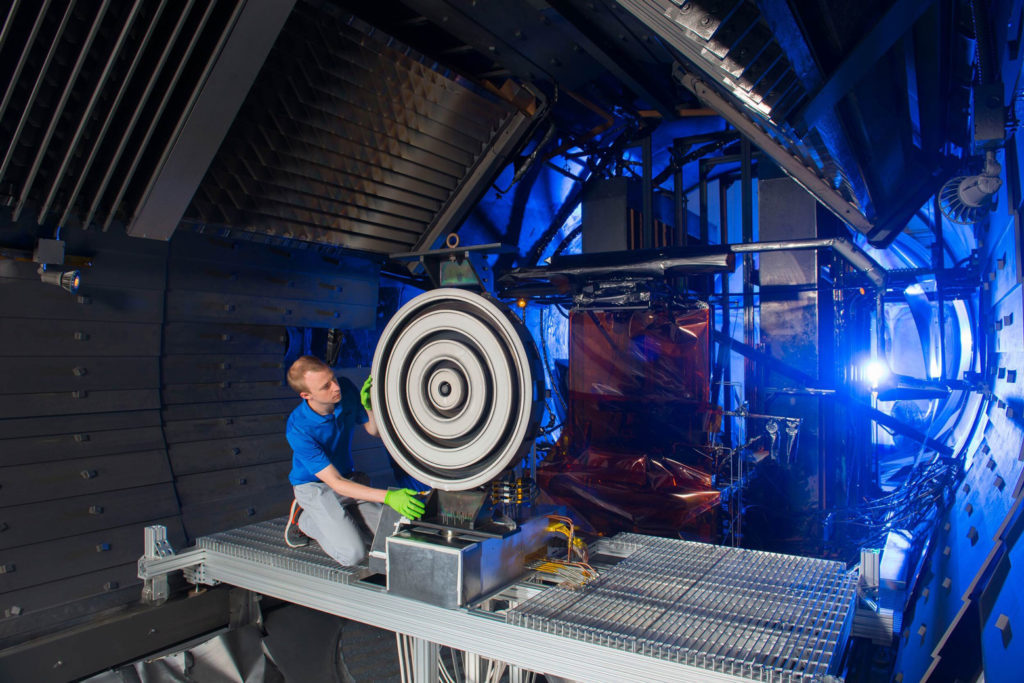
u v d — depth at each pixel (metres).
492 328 2.60
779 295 6.05
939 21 2.70
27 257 3.45
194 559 3.36
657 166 8.11
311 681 3.46
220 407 4.52
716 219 9.22
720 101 3.31
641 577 2.79
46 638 3.14
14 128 3.07
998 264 3.63
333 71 4.05
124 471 3.91
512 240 7.02
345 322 5.32
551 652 2.26
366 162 4.68
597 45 4.71
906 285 5.69
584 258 5.92
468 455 2.61
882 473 8.94
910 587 4.09
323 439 3.12
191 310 4.27
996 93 2.82
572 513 4.45
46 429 3.60
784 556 3.09
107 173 3.35
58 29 2.82
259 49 3.13
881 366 5.96
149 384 4.09
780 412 5.98
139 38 2.99
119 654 3.33
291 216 4.54
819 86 2.16
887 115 2.93
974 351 6.07
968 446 5.12
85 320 3.76
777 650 2.06
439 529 2.64
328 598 2.82
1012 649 1.91
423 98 4.61
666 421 5.88
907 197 4.14
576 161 6.87
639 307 5.52
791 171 3.85
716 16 2.05
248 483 4.55
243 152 4.00
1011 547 2.34
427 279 6.11
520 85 5.15
